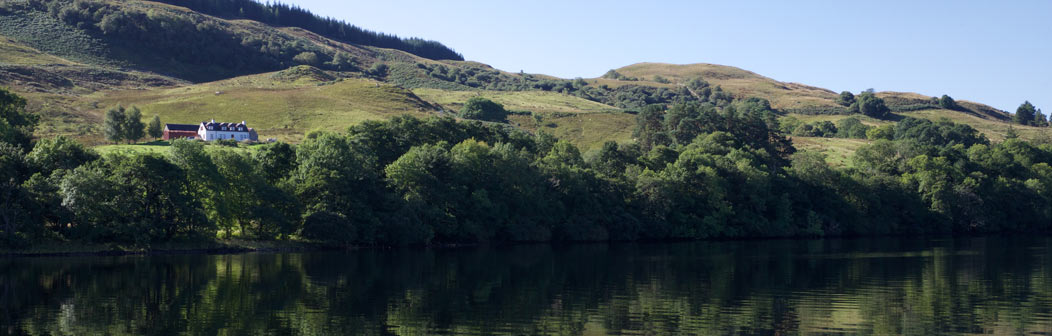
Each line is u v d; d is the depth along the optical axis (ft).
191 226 287.69
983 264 260.01
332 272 221.46
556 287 193.47
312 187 312.71
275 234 305.94
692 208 435.53
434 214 340.39
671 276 220.84
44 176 272.10
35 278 195.62
